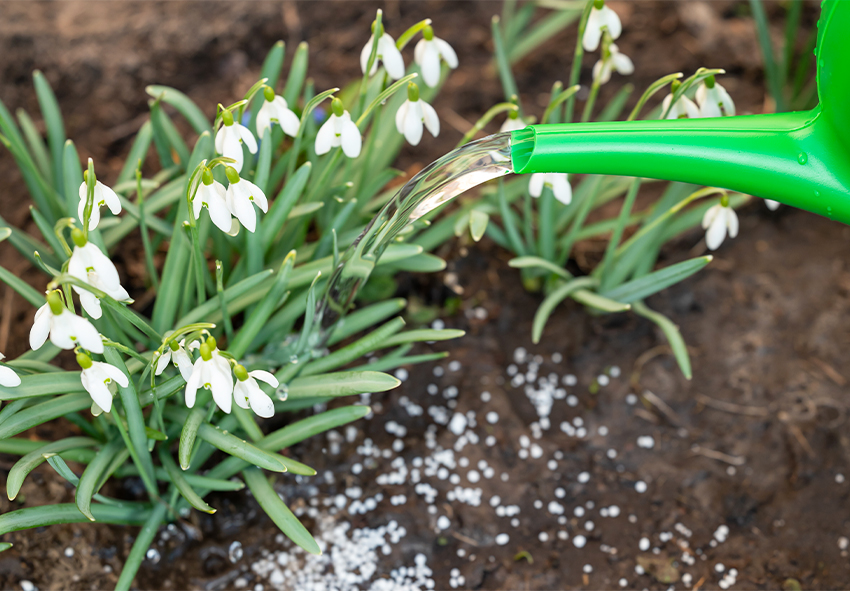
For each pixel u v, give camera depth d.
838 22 0.82
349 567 0.97
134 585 0.95
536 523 1.00
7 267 1.06
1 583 0.94
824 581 0.97
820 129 0.86
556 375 1.06
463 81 1.21
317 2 1.27
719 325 1.08
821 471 1.01
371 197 1.02
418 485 1.00
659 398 1.04
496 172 0.89
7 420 0.88
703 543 0.99
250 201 0.85
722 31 1.26
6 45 1.17
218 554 0.97
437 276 1.08
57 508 0.90
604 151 0.87
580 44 0.95
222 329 0.98
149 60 1.18
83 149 1.13
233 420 0.95
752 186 0.87
